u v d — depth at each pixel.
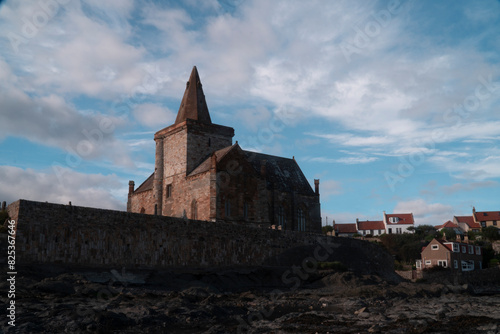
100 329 20.77
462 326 23.42
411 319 26.34
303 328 23.14
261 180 68.56
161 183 74.12
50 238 35.88
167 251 44.19
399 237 131.38
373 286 45.62
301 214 78.75
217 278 45.88
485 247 110.31
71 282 32.47
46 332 19.80
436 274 84.69
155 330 21.66
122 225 40.91
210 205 62.09
